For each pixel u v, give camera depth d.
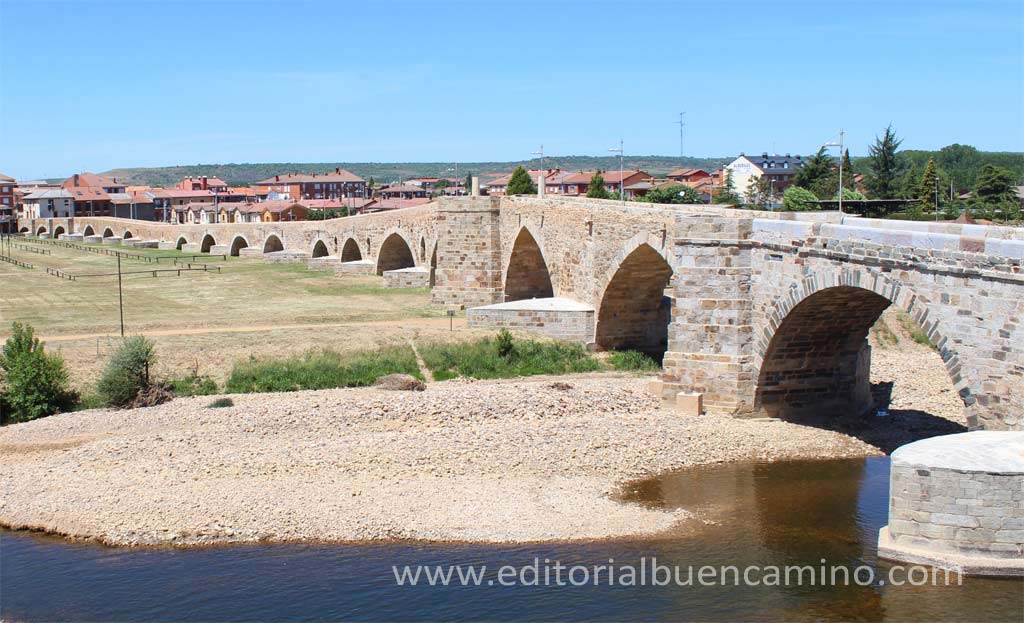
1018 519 32.59
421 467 46.06
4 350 62.69
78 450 50.12
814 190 146.75
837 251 45.41
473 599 32.75
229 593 33.72
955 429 52.66
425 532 38.59
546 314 75.62
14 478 46.34
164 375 66.69
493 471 45.62
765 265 51.38
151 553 37.44
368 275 124.12
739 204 155.38
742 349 53.19
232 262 149.38
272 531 38.97
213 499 42.31
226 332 78.88
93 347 72.81
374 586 33.97
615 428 51.78
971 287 38.62
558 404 56.09
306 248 147.25
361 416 54.69
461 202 92.06
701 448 49.00
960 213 120.69
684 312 54.66
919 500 33.91
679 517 40.06
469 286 92.50
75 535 39.44
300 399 59.47
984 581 32.41
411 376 65.25
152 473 45.97
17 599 33.78
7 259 157.12
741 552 36.22
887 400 59.12
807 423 53.34
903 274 41.81
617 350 74.88
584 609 31.97
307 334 77.19
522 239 88.56
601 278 72.38
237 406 58.81
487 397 57.34
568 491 43.09
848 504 41.25
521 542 37.53
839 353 54.25
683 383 55.03
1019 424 37.00
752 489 43.50
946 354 39.84
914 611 30.94
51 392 60.72
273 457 47.53
